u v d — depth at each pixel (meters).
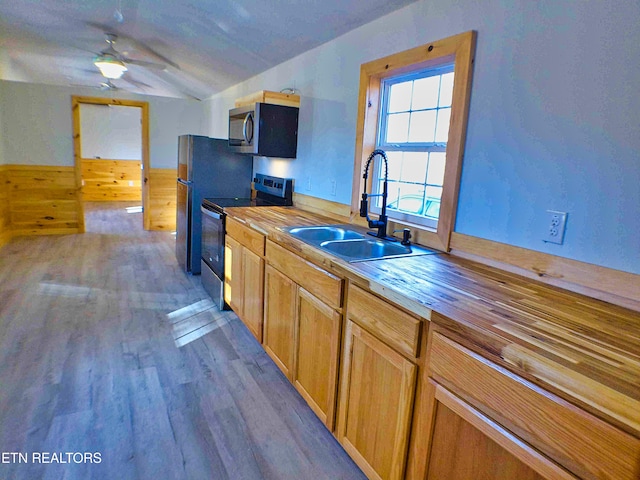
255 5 2.78
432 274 1.59
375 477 1.55
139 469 1.69
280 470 1.73
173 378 2.36
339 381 1.78
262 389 2.29
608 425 0.82
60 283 3.87
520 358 0.98
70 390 2.19
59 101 5.72
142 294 3.68
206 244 3.72
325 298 1.82
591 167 1.41
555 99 1.50
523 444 0.98
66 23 4.12
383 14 2.30
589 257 1.43
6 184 5.49
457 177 1.89
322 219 2.81
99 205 8.78
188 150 4.10
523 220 1.64
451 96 2.04
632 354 0.98
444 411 1.22
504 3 1.65
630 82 1.29
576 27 1.42
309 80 3.15
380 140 2.55
